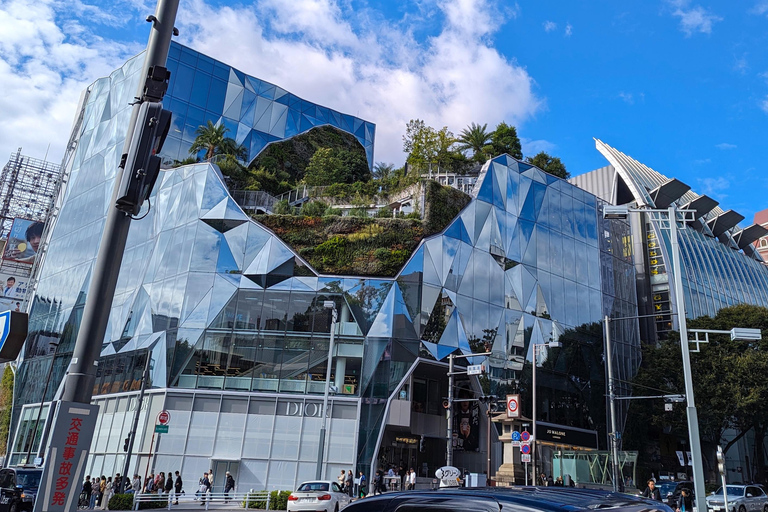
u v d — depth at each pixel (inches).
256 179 2401.6
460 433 1903.3
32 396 2145.7
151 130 219.1
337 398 1615.4
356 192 2174.0
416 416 1878.7
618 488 1450.5
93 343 211.0
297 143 2920.8
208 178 1875.0
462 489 150.0
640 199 3056.1
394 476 1550.2
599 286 2394.2
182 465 1528.1
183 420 1573.6
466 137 2701.8
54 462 197.5
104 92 2613.2
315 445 1568.7
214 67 2704.2
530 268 2119.8
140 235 2015.3
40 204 3804.1
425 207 1879.9
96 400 1817.2
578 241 2367.1
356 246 1780.3
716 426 2137.1
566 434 1984.5
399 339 1684.3
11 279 3307.1
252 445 1557.6
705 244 3314.5
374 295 1726.1
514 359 1945.1
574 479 1544.0
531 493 141.2
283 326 1686.8
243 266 1749.5
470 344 1825.8
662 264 2910.9
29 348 2304.4
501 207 2102.6
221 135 2415.1
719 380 2111.2
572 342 2170.3
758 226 3668.8
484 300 1923.0
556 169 2839.6
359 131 3248.0
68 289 2214.6
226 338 1668.3
